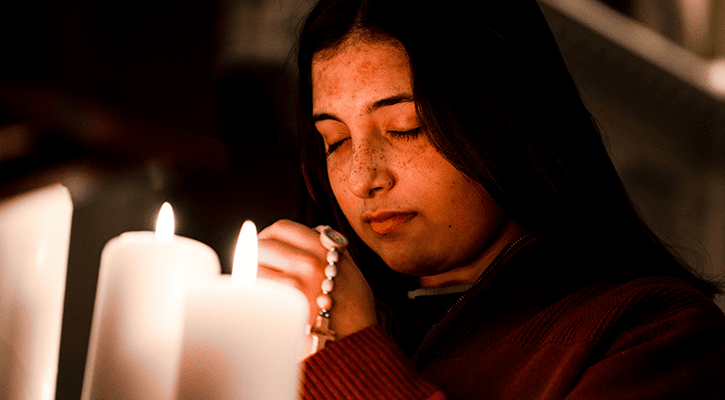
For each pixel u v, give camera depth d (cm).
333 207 125
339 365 79
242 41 262
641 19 507
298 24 152
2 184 36
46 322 40
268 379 33
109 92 61
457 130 92
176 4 91
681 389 75
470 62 95
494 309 98
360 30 94
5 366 36
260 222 218
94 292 192
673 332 79
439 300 106
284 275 87
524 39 104
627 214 108
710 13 508
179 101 86
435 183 94
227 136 216
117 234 195
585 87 484
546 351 85
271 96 221
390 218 97
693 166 483
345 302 87
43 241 39
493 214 99
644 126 486
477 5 100
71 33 49
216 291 34
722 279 128
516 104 98
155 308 41
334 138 104
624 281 95
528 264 99
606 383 76
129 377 40
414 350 107
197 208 218
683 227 474
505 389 86
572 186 100
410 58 92
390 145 95
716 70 493
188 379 33
